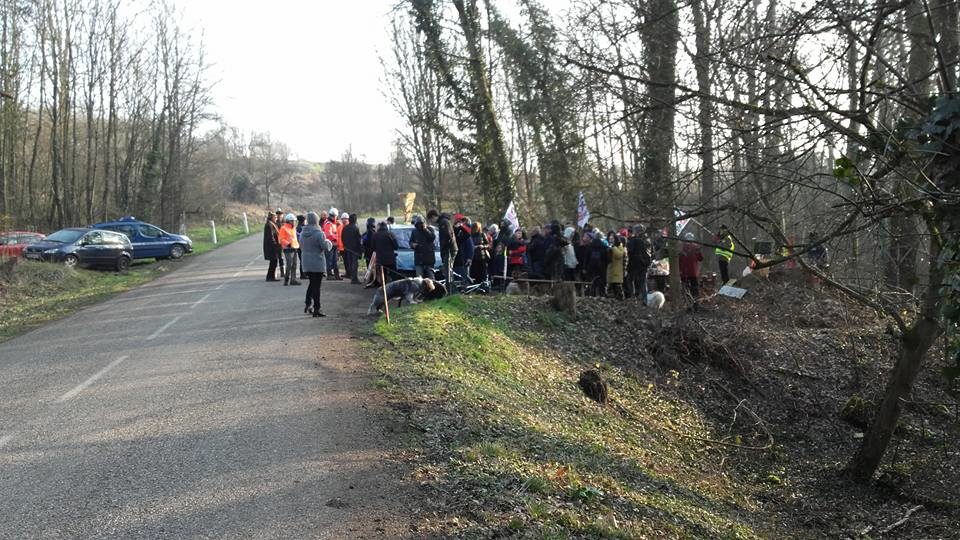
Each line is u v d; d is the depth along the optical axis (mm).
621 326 15391
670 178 7469
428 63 23672
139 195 42469
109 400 8016
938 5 5945
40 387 8656
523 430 8242
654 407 12625
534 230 17297
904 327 9492
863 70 6188
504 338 13336
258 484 5672
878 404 12719
